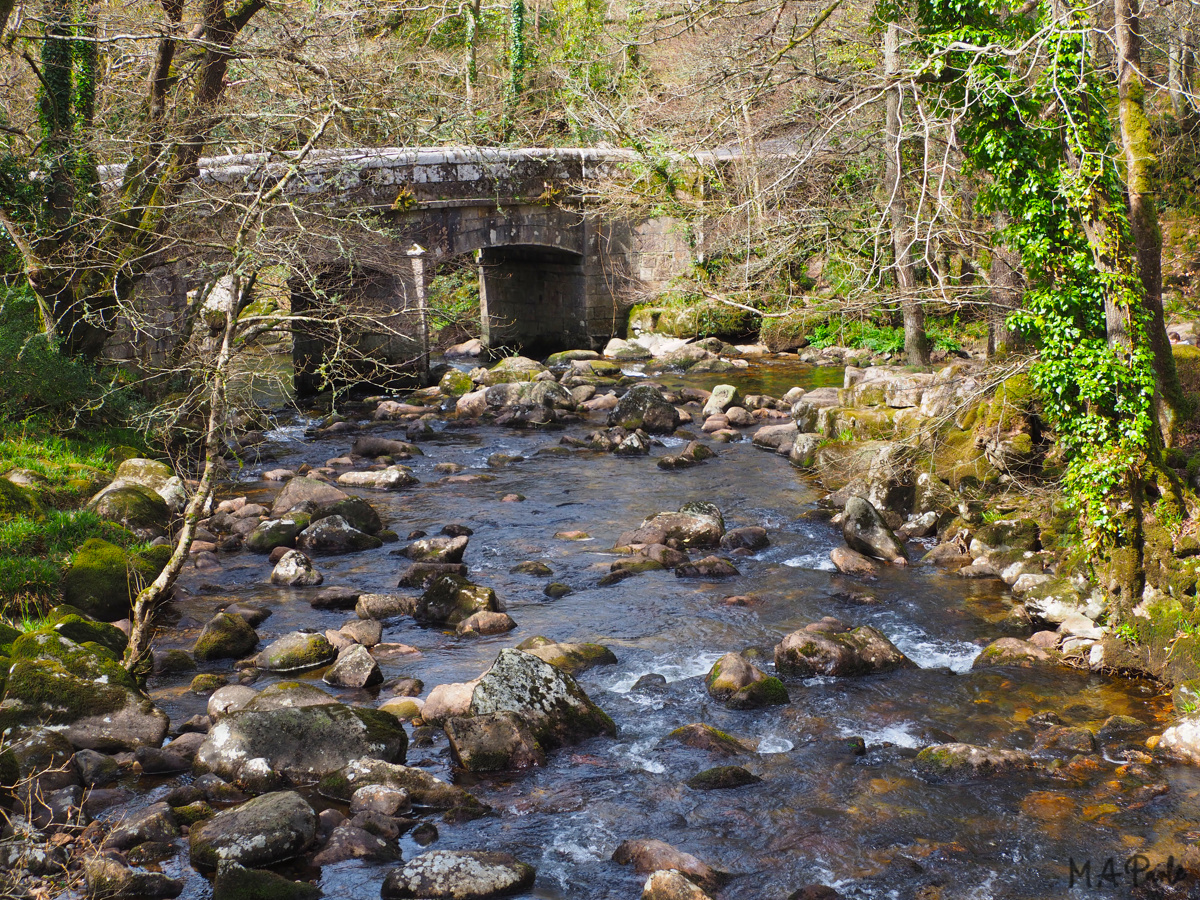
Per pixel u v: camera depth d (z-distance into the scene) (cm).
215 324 1633
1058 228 1038
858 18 1916
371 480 1708
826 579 1235
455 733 801
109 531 1230
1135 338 975
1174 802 725
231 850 654
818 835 697
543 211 3100
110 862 634
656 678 952
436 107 1786
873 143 1700
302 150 1070
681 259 3256
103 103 1931
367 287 2605
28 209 1747
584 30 3397
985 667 982
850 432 1691
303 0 1705
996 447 1350
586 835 702
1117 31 1102
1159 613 939
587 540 1404
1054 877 643
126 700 838
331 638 1034
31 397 1597
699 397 2425
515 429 2209
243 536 1403
